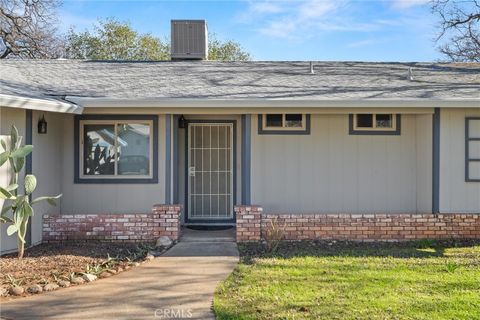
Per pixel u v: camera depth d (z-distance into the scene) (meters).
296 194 11.22
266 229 9.63
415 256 8.30
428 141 10.62
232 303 5.74
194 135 11.75
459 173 10.27
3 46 25.00
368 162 11.28
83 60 13.16
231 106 9.84
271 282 6.60
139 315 5.40
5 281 6.65
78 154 10.89
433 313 5.31
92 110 10.28
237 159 11.73
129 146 10.98
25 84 10.34
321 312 5.37
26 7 24.91
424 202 10.84
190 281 6.73
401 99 9.87
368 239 9.75
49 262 7.75
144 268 7.50
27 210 7.94
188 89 10.59
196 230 11.00
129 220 9.60
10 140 8.59
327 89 10.70
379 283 6.50
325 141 11.26
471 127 10.30
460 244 9.40
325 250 8.81
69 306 5.70
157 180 10.95
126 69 12.30
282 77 11.83
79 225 9.61
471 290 6.17
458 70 12.98
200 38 13.52
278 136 11.22
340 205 11.23
